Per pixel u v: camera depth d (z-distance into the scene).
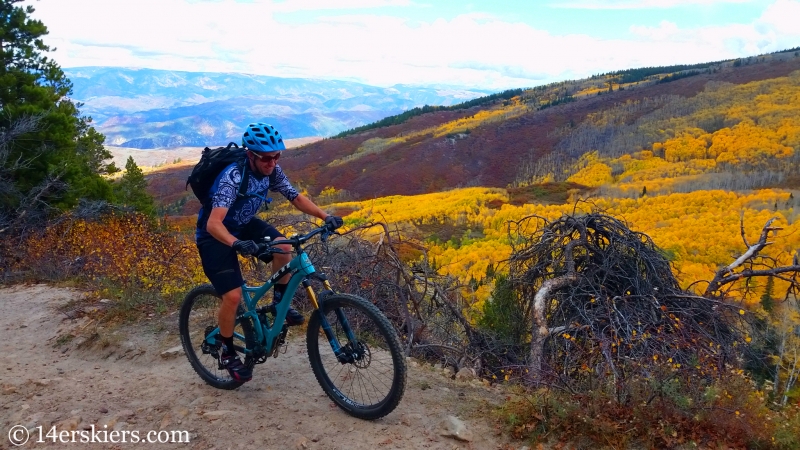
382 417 3.70
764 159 160.50
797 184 132.38
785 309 8.41
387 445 3.38
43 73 21.75
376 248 6.97
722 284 7.07
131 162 31.80
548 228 6.89
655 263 6.24
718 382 3.99
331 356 4.67
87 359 5.44
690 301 6.02
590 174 174.88
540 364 4.91
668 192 134.50
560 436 3.37
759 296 8.62
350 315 5.07
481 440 3.44
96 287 7.67
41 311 7.05
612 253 6.14
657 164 177.00
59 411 4.09
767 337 6.48
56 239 11.16
